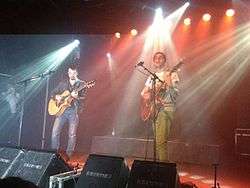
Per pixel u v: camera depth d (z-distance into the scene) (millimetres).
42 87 10719
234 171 8055
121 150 7414
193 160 6449
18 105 10102
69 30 7270
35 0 6574
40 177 3826
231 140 10219
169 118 7664
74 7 6812
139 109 10781
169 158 6844
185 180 6730
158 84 7891
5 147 4422
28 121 10398
